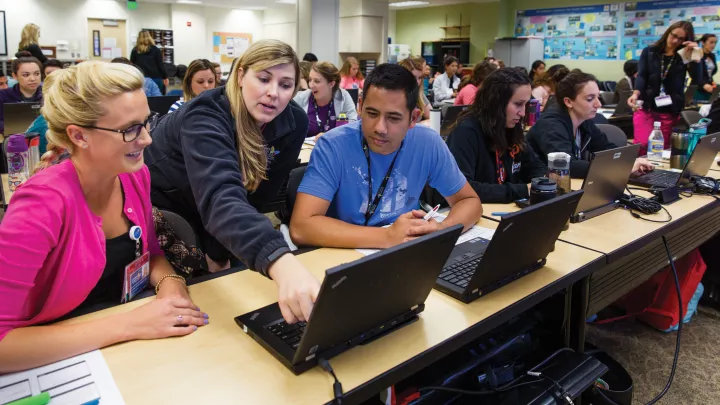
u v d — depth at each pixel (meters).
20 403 0.82
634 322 2.65
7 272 0.91
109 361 0.97
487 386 1.45
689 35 4.31
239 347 1.04
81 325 1.01
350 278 0.88
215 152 1.27
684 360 2.32
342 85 6.89
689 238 2.24
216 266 1.80
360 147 1.73
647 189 2.36
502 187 2.15
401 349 1.05
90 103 0.95
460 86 6.55
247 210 1.14
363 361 1.00
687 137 2.77
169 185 1.56
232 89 1.45
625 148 1.98
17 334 0.94
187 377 0.93
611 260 1.61
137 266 1.22
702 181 2.38
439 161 1.86
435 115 3.49
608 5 10.31
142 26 12.18
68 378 0.91
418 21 14.16
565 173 1.92
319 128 4.36
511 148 2.37
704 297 2.86
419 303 1.16
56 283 1.02
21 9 10.52
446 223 1.71
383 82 1.53
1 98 4.11
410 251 0.98
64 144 1.01
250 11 14.12
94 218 1.08
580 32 10.85
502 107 2.21
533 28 11.70
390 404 1.27
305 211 1.66
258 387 0.92
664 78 4.46
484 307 1.25
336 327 0.96
